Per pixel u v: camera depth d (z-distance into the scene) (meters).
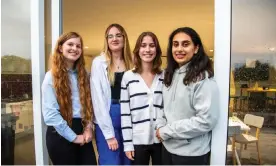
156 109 1.77
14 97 2.00
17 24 1.97
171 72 1.69
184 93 1.58
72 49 1.72
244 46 1.71
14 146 2.03
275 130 1.73
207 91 1.53
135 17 5.14
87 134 1.79
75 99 1.76
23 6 1.95
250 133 1.74
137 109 1.77
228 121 1.70
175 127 1.59
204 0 4.13
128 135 1.79
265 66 1.72
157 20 5.36
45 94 1.69
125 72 1.86
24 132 2.00
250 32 1.70
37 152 1.97
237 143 1.74
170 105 1.66
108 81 1.86
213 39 1.76
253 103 1.72
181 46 1.62
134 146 1.79
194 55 1.62
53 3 1.98
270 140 1.74
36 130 1.96
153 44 1.79
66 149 1.73
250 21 1.70
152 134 1.77
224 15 1.67
